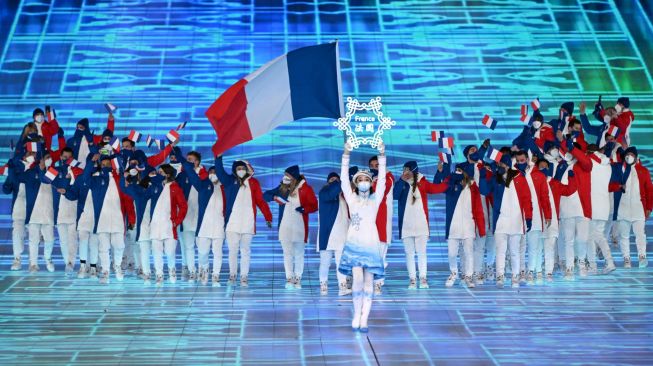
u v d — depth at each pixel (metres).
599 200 39.88
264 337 28.19
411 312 31.94
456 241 37.47
